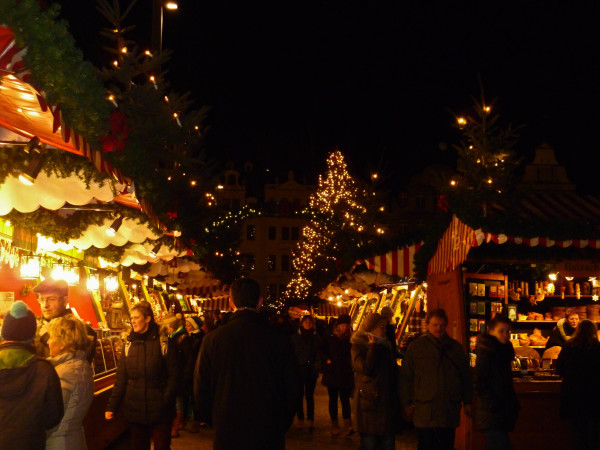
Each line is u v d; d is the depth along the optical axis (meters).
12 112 5.16
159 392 7.14
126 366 7.16
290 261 69.31
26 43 3.90
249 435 4.93
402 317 16.97
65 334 5.04
